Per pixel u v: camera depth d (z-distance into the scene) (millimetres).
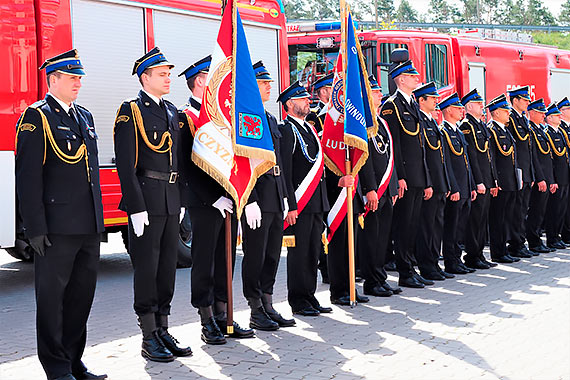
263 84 6305
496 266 9484
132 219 5164
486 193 9281
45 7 7457
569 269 9125
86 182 4770
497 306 7023
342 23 7133
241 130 5676
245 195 5734
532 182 10141
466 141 9266
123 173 5180
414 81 8078
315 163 6727
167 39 8641
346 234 7184
